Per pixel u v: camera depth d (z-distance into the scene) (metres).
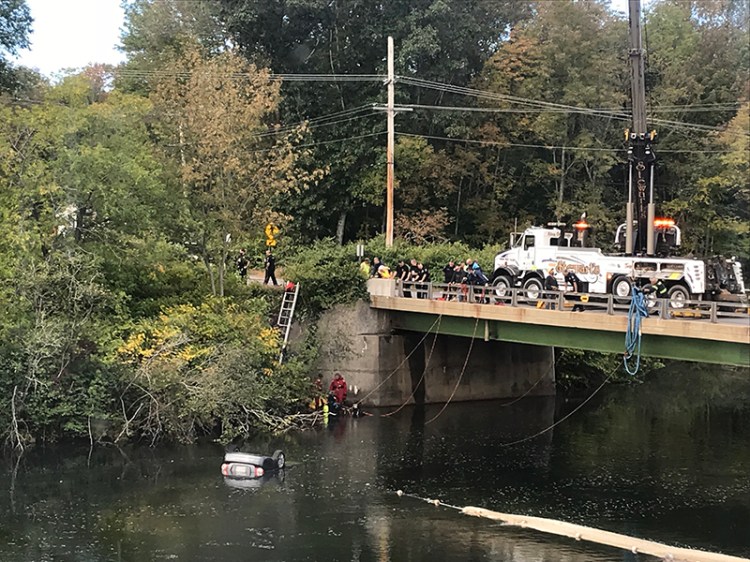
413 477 23.42
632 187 29.56
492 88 54.16
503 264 33.09
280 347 31.84
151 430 26.56
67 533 18.25
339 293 33.81
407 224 49.81
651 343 24.67
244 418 28.59
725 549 17.98
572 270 30.25
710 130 57.41
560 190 56.25
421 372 35.12
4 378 25.34
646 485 22.91
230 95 32.56
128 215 30.81
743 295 28.33
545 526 19.16
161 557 16.91
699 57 60.81
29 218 29.11
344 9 49.31
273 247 43.41
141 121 33.50
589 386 41.50
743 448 27.52
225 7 49.25
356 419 31.66
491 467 24.73
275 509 20.20
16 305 26.67
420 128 52.34
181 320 29.62
